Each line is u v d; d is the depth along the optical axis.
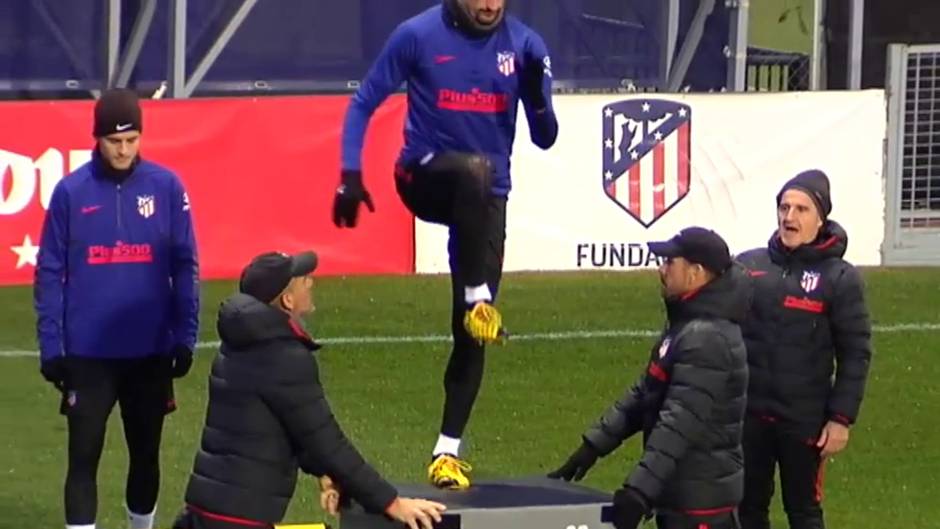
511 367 48.97
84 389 31.45
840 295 30.75
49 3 67.81
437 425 43.62
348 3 70.00
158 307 31.73
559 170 60.12
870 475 40.97
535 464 40.69
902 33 81.19
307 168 58.22
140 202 31.39
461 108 27.69
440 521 25.88
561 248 60.38
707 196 61.34
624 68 73.50
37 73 68.12
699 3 71.75
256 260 25.95
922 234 63.44
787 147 61.81
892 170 62.84
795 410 31.05
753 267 31.28
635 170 60.69
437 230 59.56
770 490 31.91
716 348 26.36
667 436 26.17
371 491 25.67
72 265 31.34
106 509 37.09
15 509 37.06
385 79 27.81
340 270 58.81
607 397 46.44
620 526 26.28
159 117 56.69
